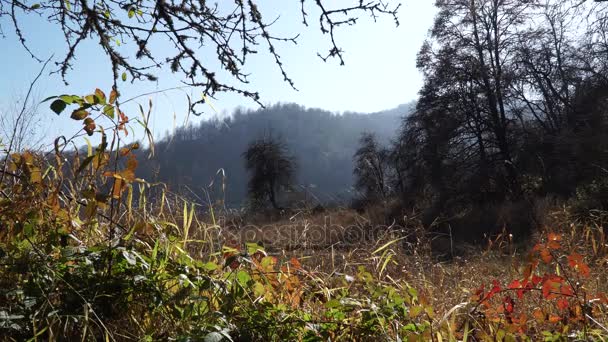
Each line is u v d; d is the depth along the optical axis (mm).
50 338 2314
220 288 2805
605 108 26219
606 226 7371
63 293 2586
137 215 3320
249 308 2824
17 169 3074
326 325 2879
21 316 2322
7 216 2820
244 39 4340
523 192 29469
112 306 2615
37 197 2955
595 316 3461
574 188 24531
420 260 4883
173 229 3270
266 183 37094
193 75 4324
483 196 31859
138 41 4234
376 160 35156
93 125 2939
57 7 4266
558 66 30375
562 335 3137
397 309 3049
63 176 3172
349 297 3152
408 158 34750
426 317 3270
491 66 34031
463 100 34719
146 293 2658
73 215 3113
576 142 25109
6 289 2527
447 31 34688
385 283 3619
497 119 33781
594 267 4941
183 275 2674
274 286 3143
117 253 2705
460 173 32969
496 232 21000
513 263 4926
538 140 30703
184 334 2455
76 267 2686
